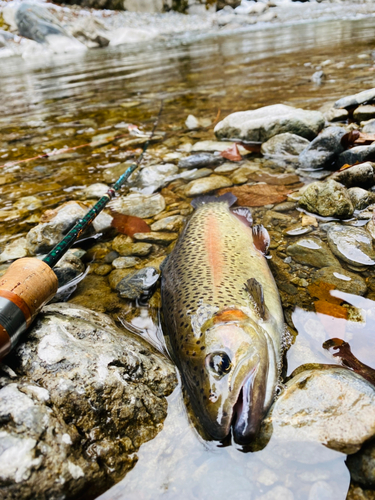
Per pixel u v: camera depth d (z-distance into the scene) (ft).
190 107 2.18
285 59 3.05
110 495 0.50
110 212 1.19
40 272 0.63
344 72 2.34
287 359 0.65
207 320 0.67
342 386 0.56
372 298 0.74
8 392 0.52
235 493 0.48
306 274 0.84
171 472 0.51
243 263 0.86
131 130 1.93
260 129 1.54
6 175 1.53
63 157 1.68
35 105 2.62
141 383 0.61
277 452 0.52
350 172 1.09
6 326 0.55
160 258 0.98
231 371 0.59
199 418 0.58
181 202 1.23
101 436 0.53
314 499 0.46
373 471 0.47
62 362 0.58
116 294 0.86
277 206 1.11
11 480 0.44
